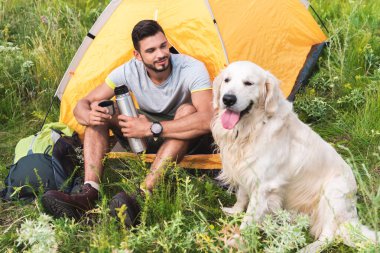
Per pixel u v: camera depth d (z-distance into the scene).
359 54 5.16
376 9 6.57
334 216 2.73
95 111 3.30
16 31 6.18
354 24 5.90
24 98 4.88
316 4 6.48
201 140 3.53
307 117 4.41
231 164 3.07
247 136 2.98
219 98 3.07
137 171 3.26
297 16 4.84
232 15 3.89
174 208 2.99
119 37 3.98
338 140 4.11
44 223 2.55
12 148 4.18
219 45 3.68
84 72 4.04
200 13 3.75
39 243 2.54
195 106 3.35
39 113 4.48
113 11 4.07
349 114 4.43
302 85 4.79
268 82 2.93
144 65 3.40
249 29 4.02
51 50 5.20
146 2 3.97
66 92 4.05
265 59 4.17
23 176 3.37
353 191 3.00
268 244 2.76
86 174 3.22
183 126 3.21
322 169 3.00
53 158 3.43
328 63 4.82
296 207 3.09
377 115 4.14
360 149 3.94
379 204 2.43
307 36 4.98
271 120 2.95
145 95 3.50
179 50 3.84
